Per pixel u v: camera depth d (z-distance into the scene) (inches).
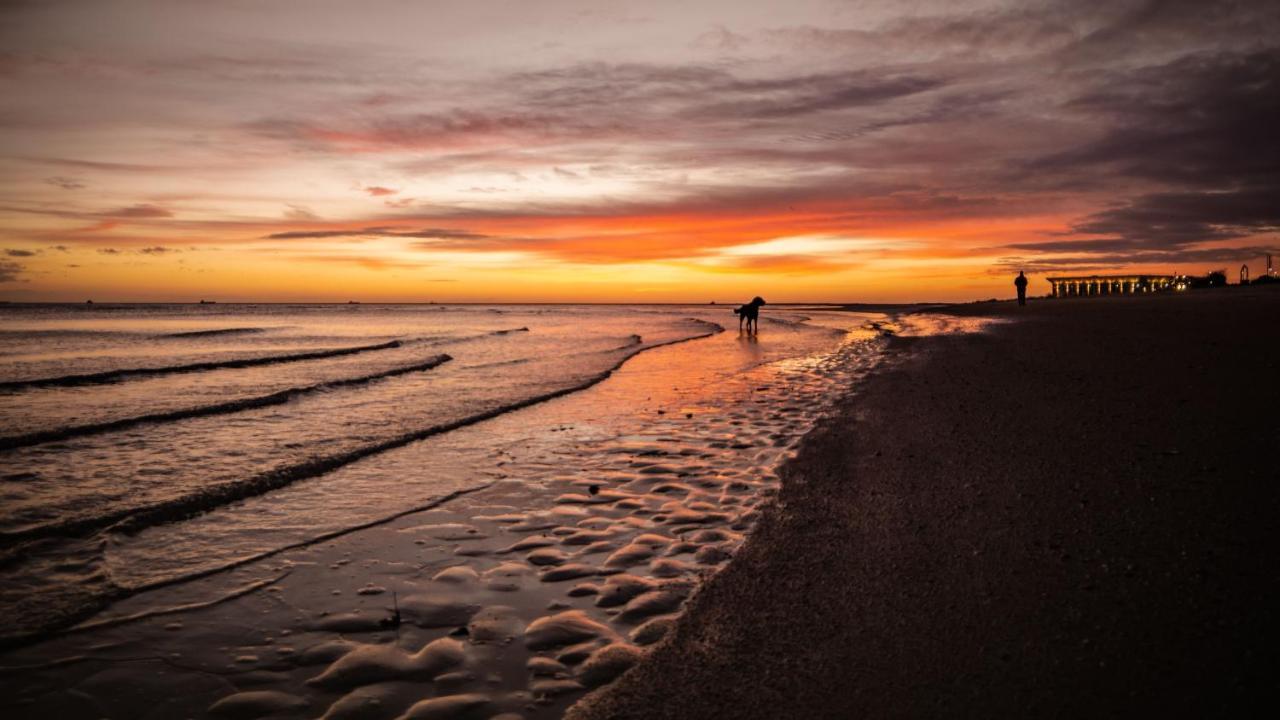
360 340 1343.5
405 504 242.5
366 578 177.0
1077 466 212.2
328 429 380.8
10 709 119.6
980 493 198.5
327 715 115.5
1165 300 1352.1
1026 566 146.6
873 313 3139.8
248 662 135.2
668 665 122.0
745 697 109.9
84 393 545.3
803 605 140.6
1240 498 169.3
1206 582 130.0
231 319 3031.5
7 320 2620.6
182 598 166.1
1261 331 531.2
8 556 192.4
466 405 463.8
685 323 2276.1
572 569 178.2
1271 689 97.5
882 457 256.2
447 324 2347.4
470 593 165.2
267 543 204.5
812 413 394.0
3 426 398.9
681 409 436.5
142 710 118.9
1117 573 137.9
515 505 238.5
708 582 156.6
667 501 235.9
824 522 190.5
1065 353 513.7
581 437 354.3
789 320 2309.3
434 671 128.5
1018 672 108.4
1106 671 106.0
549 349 1014.4
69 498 250.2
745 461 287.9
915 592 140.9
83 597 166.9
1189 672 103.4
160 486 265.4
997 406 328.8
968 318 1371.8
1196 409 269.0
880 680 110.7
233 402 458.3
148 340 1338.6
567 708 113.9
